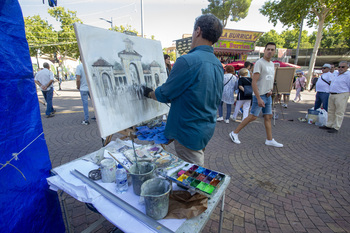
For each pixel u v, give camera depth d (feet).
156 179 3.78
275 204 7.56
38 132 4.52
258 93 11.53
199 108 4.42
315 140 14.47
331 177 9.48
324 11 42.83
